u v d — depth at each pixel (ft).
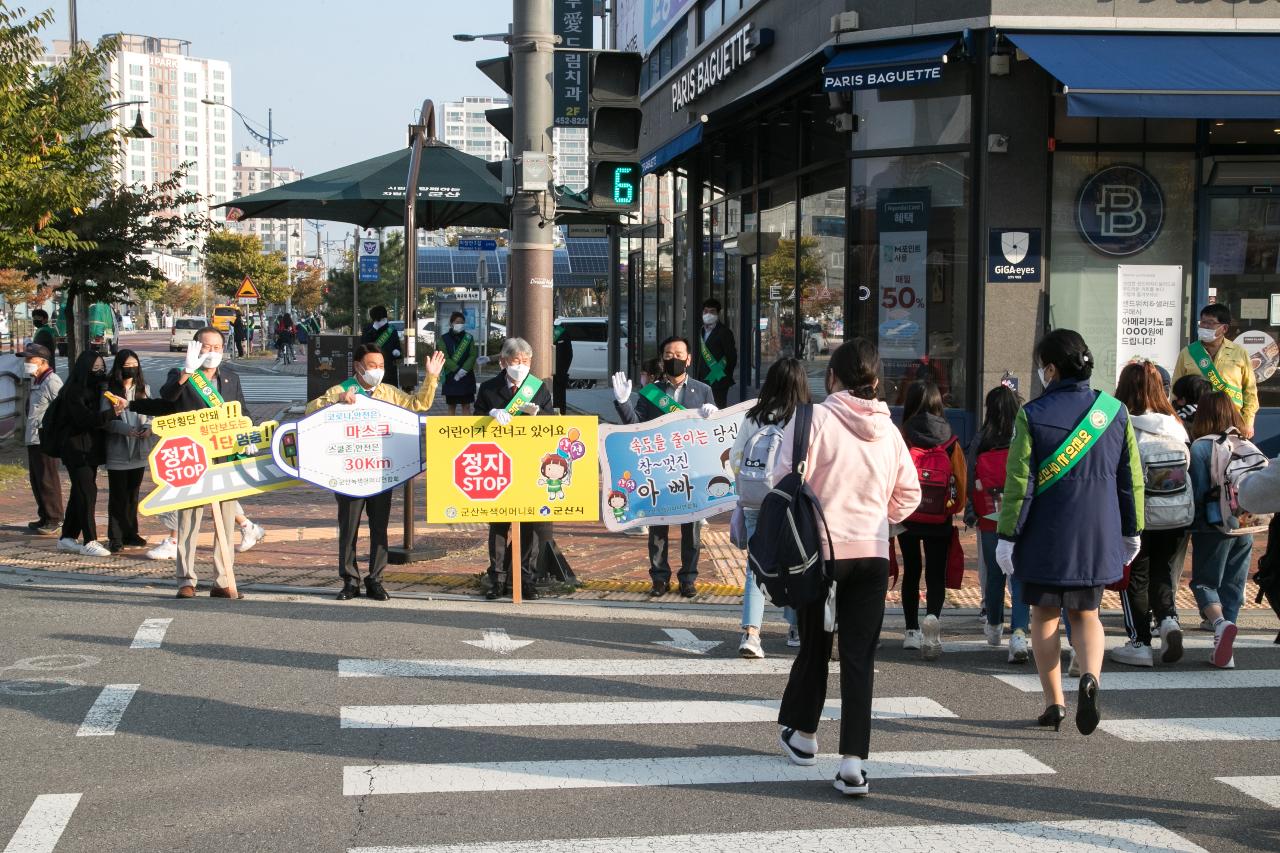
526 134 32.19
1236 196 45.21
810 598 17.47
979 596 32.53
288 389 104.32
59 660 24.18
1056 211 44.80
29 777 17.94
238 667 24.02
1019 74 44.06
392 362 67.87
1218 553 25.86
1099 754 19.89
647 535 39.55
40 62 55.42
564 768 18.79
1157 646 27.48
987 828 16.61
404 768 18.63
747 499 23.40
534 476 30.01
